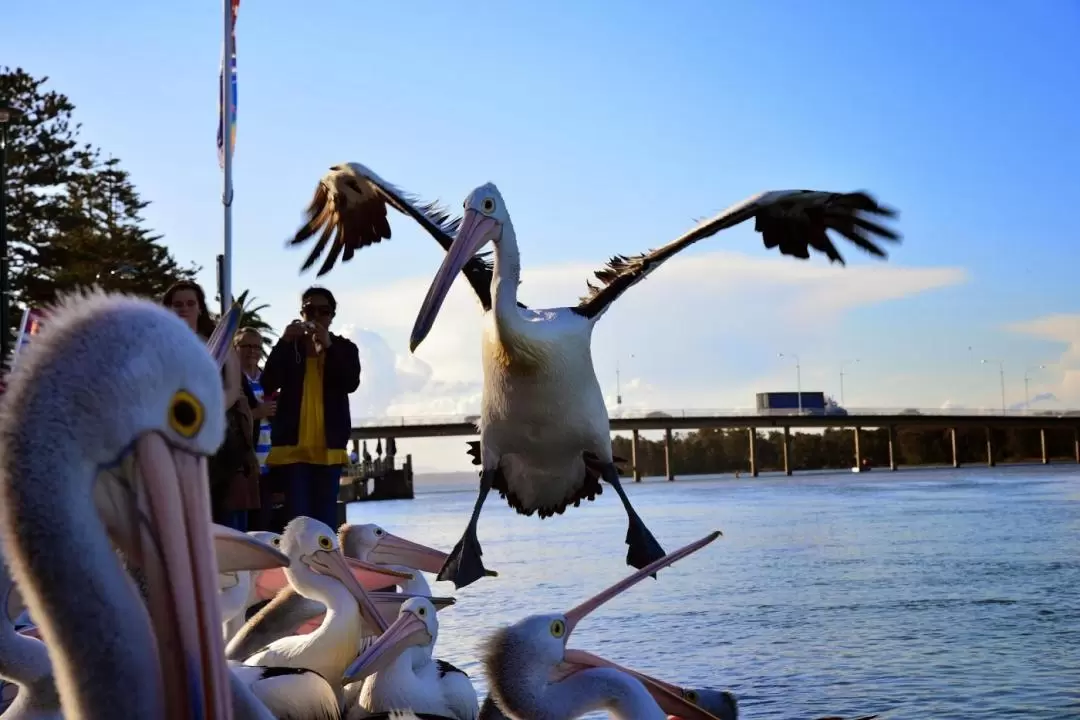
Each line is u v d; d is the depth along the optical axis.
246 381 8.91
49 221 43.91
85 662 2.06
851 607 12.08
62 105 43.75
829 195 8.16
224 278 16.16
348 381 9.42
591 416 7.60
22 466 2.04
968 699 7.43
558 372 7.42
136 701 2.06
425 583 7.71
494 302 7.41
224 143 16.20
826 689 7.82
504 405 7.54
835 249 8.54
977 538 21.95
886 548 20.02
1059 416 137.75
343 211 9.84
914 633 10.22
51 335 2.12
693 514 35.97
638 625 10.95
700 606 12.35
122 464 2.09
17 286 43.00
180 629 2.05
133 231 45.47
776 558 18.38
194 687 2.04
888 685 7.91
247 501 8.42
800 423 125.00
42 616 2.07
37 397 2.06
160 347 2.10
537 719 4.99
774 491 62.75
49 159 43.84
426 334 7.02
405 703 6.02
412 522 37.00
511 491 7.88
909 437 188.50
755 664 8.77
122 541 2.12
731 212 8.12
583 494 7.88
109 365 2.07
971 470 131.25
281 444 9.28
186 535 2.08
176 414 2.10
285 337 9.26
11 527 2.05
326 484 9.38
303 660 6.11
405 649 6.09
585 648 9.65
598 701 5.05
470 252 7.30
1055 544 20.02
